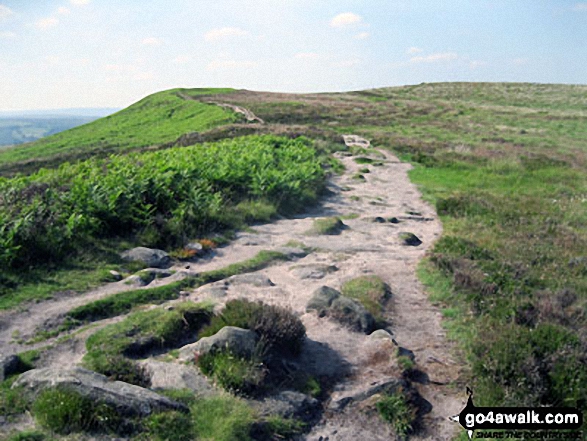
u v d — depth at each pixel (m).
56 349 6.80
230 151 22.17
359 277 10.20
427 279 10.34
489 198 20.11
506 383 6.51
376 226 15.46
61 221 11.02
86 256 10.12
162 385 6.01
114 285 9.12
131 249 10.88
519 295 9.45
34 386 5.53
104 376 5.80
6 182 14.05
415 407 6.15
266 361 6.45
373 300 9.02
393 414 5.96
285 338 6.93
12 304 7.98
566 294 9.70
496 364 6.63
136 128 63.06
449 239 13.23
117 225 11.70
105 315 7.99
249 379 6.02
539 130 47.78
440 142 38.47
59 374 5.59
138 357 6.85
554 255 12.63
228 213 14.16
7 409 5.33
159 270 9.88
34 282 8.84
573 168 28.34
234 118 53.31
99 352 6.66
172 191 14.12
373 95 88.69
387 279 10.43
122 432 5.10
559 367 6.56
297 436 5.55
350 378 6.68
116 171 15.31
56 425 5.04
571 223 16.83
